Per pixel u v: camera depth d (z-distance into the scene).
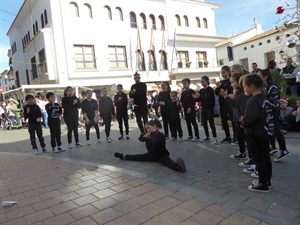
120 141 8.81
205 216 3.24
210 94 7.41
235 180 4.45
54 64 21.19
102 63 22.38
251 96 4.10
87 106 8.64
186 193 3.95
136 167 5.48
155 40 25.64
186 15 28.17
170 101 8.36
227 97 5.83
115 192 4.15
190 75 28.09
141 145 7.86
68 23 21.03
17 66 30.56
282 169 4.91
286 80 10.15
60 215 3.49
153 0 25.62
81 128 13.43
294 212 3.26
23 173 5.59
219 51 35.09
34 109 7.67
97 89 22.59
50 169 5.73
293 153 5.90
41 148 8.66
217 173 4.87
